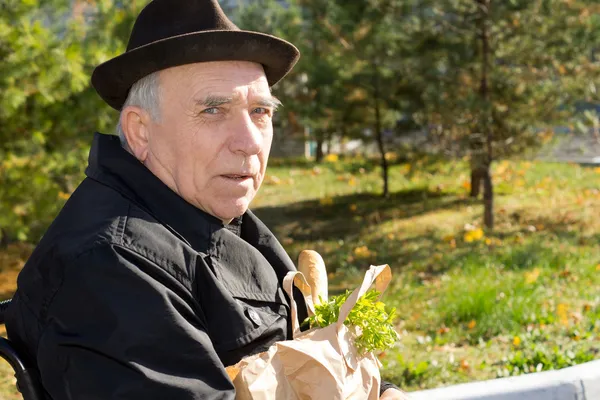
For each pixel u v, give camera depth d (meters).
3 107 5.79
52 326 1.58
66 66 6.22
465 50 9.75
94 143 1.82
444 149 9.96
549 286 7.38
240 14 15.98
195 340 1.56
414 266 8.88
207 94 1.76
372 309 1.81
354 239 10.70
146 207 1.75
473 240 9.87
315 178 15.95
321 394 1.65
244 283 1.82
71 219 1.67
